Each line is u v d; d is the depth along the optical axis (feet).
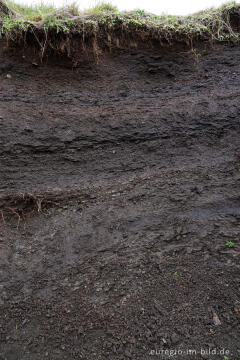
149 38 11.98
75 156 9.11
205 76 11.59
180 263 6.29
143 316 5.35
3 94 9.80
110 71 11.48
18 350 4.84
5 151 8.59
